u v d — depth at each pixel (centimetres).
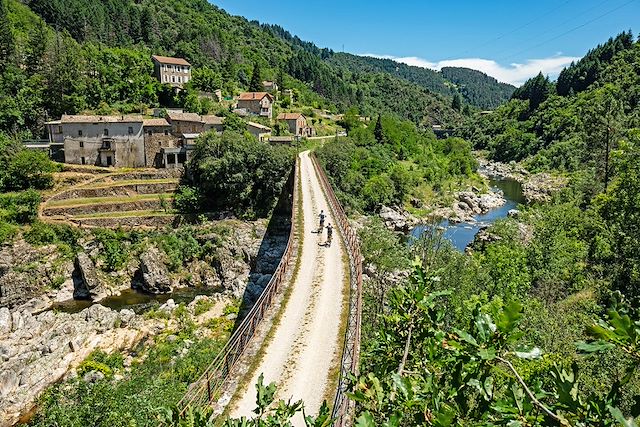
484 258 3606
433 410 375
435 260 3144
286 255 2700
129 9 15650
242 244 5472
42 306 4394
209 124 7944
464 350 353
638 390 1233
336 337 1842
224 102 11244
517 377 334
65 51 9050
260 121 10219
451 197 7925
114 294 4644
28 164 5819
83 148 6838
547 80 15725
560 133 11381
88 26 13350
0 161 5844
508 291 2895
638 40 13825
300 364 1658
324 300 2189
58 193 5881
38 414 2067
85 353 3247
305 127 10825
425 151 10625
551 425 326
